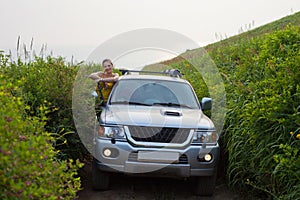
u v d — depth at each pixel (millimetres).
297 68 5164
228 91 7430
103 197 5637
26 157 2576
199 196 5848
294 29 8125
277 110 4789
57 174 3316
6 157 2453
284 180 4590
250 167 5387
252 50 8594
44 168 3012
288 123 4762
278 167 4414
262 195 5484
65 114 6156
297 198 4219
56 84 6316
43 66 7055
